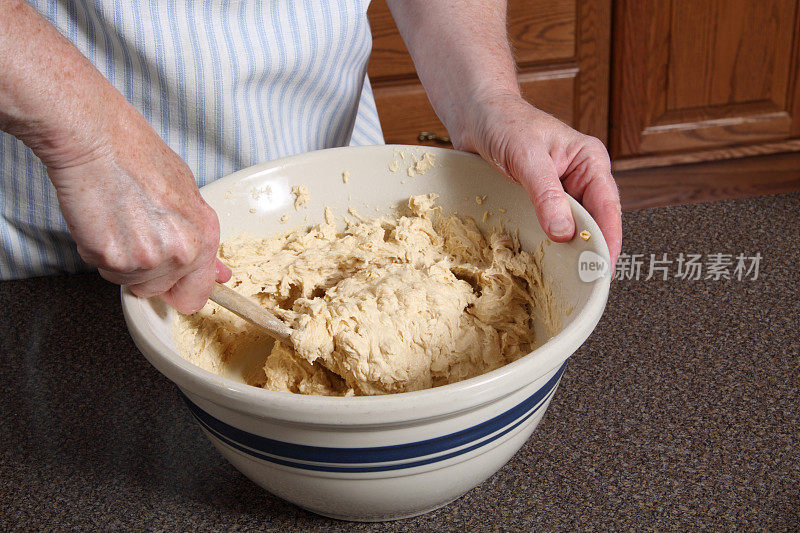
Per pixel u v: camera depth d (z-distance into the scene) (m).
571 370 0.74
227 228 0.75
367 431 0.48
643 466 0.63
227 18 0.83
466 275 0.76
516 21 1.77
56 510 0.63
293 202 0.78
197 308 0.63
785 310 0.78
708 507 0.59
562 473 0.63
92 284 0.92
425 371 0.66
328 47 0.88
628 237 0.92
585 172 0.74
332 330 0.64
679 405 0.69
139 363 0.79
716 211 0.95
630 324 0.79
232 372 0.74
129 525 0.61
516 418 0.53
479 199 0.76
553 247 0.67
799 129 1.96
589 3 1.77
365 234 0.77
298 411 0.46
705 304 0.80
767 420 0.66
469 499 0.62
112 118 0.54
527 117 0.74
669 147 1.97
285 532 0.60
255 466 0.54
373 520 0.59
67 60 0.52
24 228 0.91
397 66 1.80
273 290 0.75
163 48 0.81
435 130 1.89
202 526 0.61
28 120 0.51
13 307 0.89
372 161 0.78
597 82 1.87
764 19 1.82
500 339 0.72
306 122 0.94
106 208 0.55
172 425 0.71
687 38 1.83
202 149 0.90
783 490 0.60
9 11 0.49
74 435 0.71
